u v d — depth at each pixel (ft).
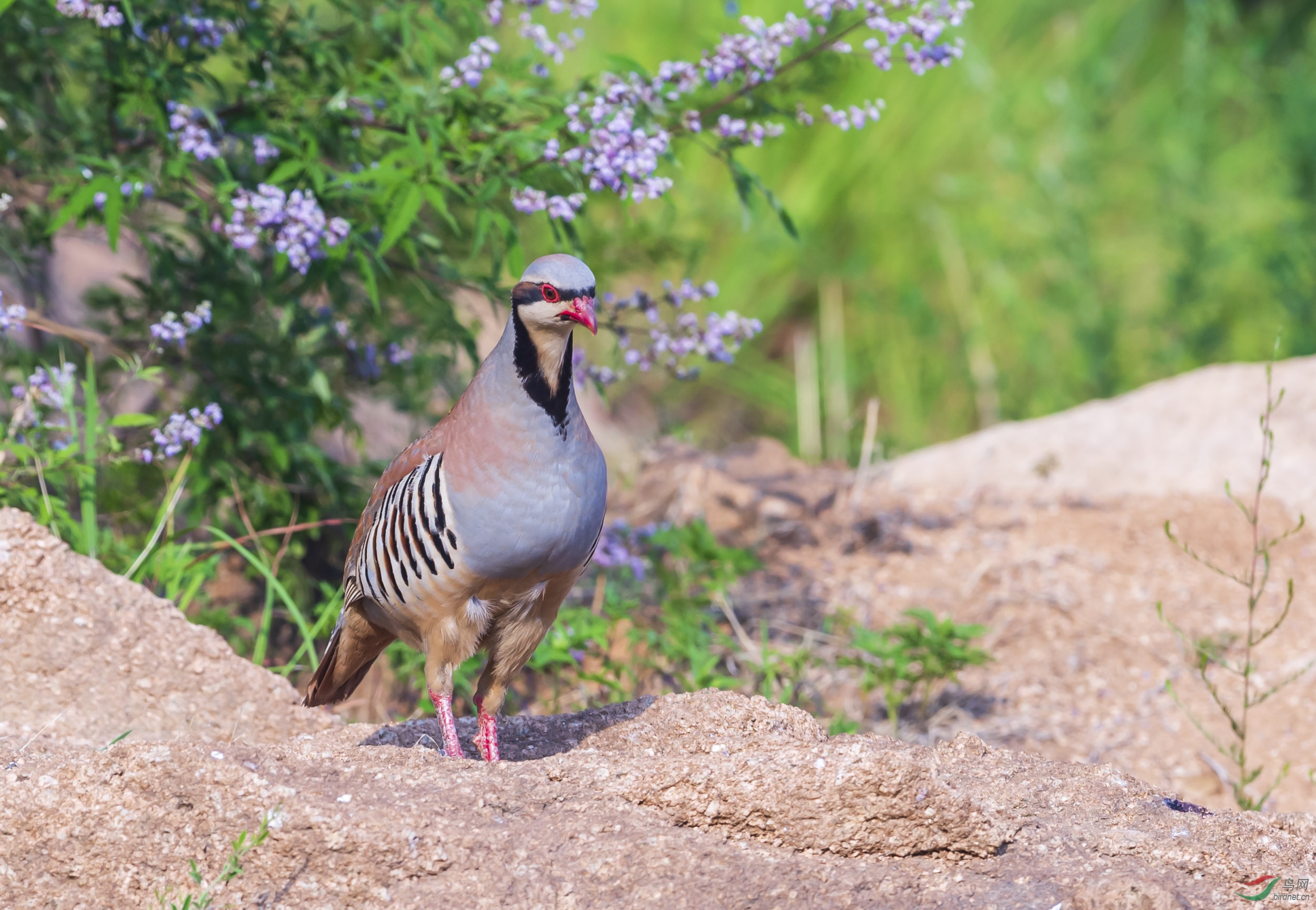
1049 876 19.34
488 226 31.32
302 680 36.24
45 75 35.42
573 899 18.37
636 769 20.79
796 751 20.53
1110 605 40.83
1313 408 48.26
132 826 19.04
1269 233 68.59
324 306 36.88
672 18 67.97
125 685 26.30
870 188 72.33
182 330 31.58
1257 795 32.71
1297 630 39.27
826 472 49.62
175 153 31.71
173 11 30.40
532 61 33.68
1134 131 76.07
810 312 73.61
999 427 51.16
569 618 34.12
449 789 20.24
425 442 24.08
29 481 31.53
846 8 31.68
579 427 23.24
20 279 38.60
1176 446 48.39
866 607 41.01
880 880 19.02
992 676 38.01
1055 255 69.67
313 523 33.50
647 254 41.65
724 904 18.37
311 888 18.58
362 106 32.68
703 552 38.01
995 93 70.03
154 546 31.99
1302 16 80.89
